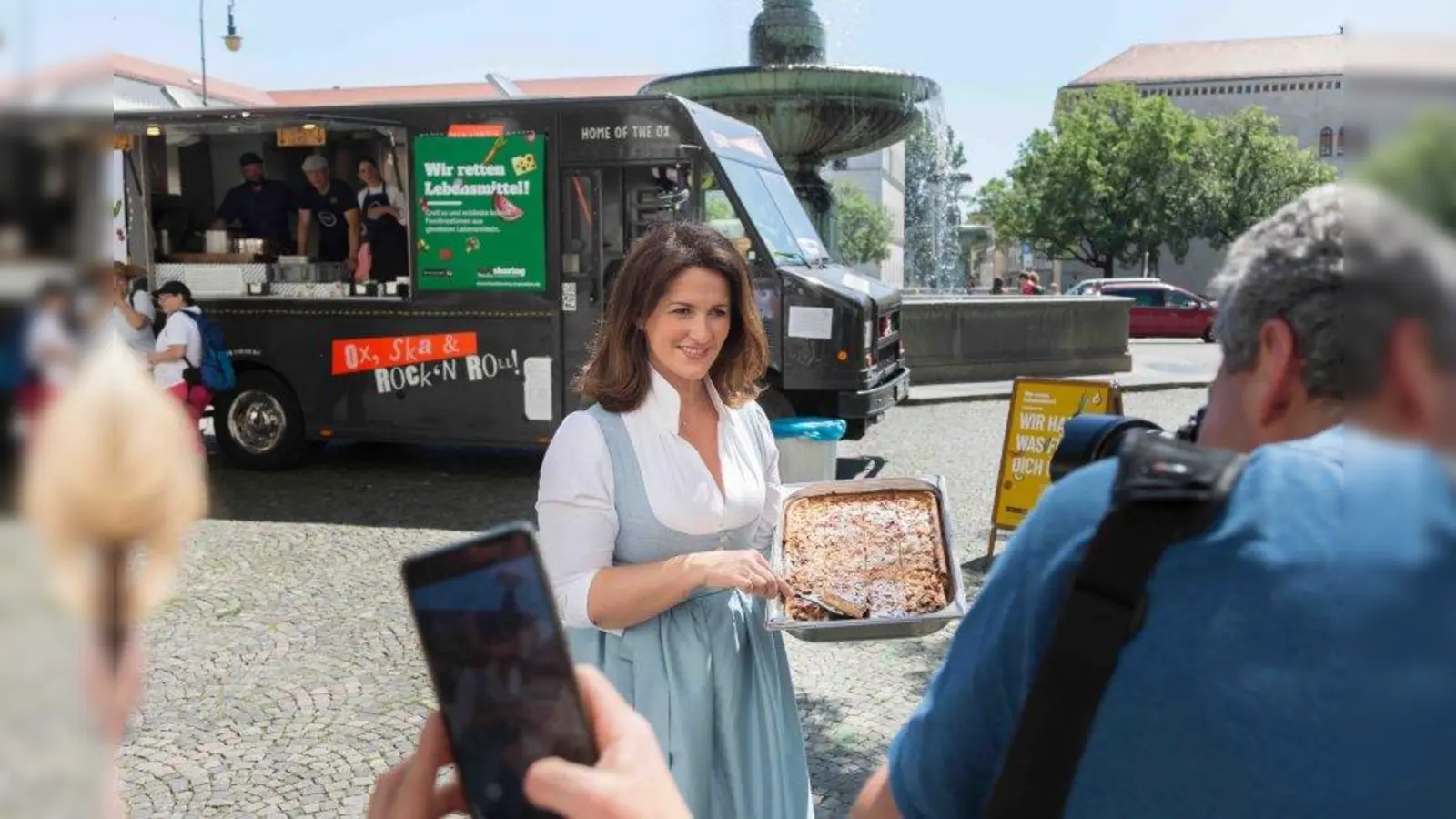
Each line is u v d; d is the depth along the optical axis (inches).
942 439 454.6
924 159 1029.8
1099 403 269.3
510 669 37.3
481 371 357.1
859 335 342.3
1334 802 34.0
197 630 219.3
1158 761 36.2
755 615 98.9
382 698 187.6
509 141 346.9
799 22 586.9
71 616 19.1
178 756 165.0
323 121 353.7
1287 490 36.9
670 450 95.0
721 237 99.0
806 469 295.4
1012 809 38.9
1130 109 2091.5
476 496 348.5
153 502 19.6
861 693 192.9
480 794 36.7
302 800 152.6
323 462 403.9
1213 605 36.2
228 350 377.1
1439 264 32.7
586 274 346.3
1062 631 38.3
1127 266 2143.2
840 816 151.9
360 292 369.1
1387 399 35.3
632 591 89.2
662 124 337.7
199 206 432.8
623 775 34.8
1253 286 40.6
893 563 103.1
